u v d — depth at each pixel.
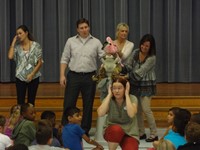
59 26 9.18
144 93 6.20
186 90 8.13
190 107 7.20
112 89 4.87
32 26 9.24
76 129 5.09
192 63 9.32
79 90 6.16
